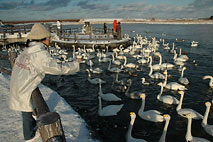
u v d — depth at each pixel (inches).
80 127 209.3
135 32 2650.1
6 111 223.5
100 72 685.9
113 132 320.8
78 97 480.7
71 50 1219.2
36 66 117.5
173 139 305.4
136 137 310.0
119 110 384.2
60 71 115.9
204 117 327.3
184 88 512.4
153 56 1009.5
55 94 309.7
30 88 121.0
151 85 559.2
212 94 490.6
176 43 1462.8
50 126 87.7
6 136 168.1
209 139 302.8
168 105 422.9
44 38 125.7
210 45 1309.1
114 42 1218.6
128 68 751.7
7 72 241.9
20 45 1445.6
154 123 346.9
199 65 788.6
